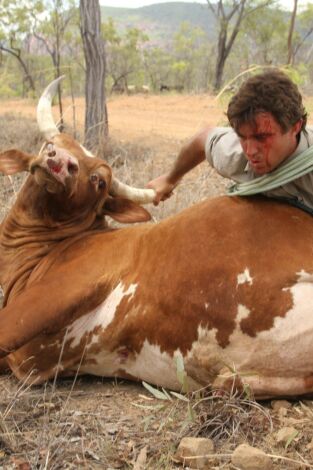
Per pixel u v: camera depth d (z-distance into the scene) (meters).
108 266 4.30
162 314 3.97
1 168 4.98
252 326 3.71
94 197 4.80
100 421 3.85
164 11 157.50
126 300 4.13
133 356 4.21
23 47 35.66
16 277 4.75
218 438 3.65
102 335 4.23
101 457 3.50
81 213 4.80
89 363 4.37
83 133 11.79
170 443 3.56
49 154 4.39
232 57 34.75
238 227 3.89
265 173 3.87
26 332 4.15
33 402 4.12
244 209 3.97
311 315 3.65
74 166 4.43
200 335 3.83
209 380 3.94
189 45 42.47
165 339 3.98
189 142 4.50
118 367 4.32
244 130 3.63
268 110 3.53
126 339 4.17
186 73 39.34
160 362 4.05
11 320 4.18
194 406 3.72
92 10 10.94
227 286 3.76
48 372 4.43
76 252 4.57
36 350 4.36
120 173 8.62
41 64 32.34
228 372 3.81
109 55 37.09
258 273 3.72
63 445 3.56
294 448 3.55
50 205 4.71
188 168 4.71
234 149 4.05
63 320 4.22
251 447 3.41
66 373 4.45
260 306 3.69
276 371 3.77
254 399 3.87
